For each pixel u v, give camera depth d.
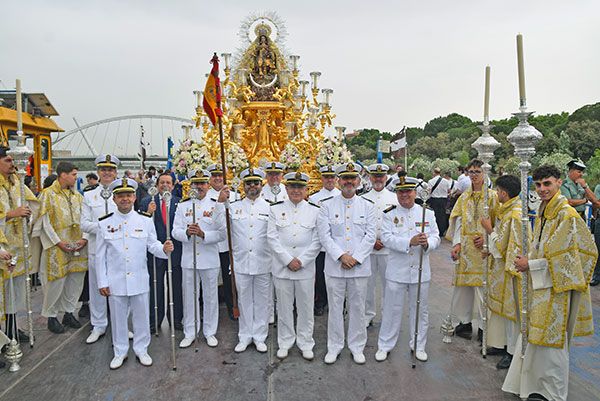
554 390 4.20
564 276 4.02
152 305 6.32
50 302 6.25
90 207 6.10
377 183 6.89
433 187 13.70
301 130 9.91
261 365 5.25
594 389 4.64
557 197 4.20
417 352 5.38
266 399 4.48
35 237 6.27
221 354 5.56
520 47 4.41
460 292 5.92
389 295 5.38
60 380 4.90
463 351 5.60
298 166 8.51
